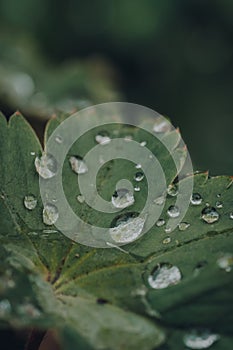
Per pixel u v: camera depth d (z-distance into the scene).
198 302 0.24
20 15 0.46
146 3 0.47
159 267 0.25
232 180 0.25
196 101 0.45
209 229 0.25
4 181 0.25
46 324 0.23
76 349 0.23
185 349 0.23
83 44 0.47
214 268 0.24
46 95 0.37
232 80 0.46
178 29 0.47
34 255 0.25
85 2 0.47
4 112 0.36
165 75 0.46
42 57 0.44
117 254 0.25
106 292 0.24
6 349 0.25
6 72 0.39
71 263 0.25
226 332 0.24
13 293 0.23
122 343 0.23
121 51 0.47
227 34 0.48
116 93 0.40
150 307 0.24
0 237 0.25
